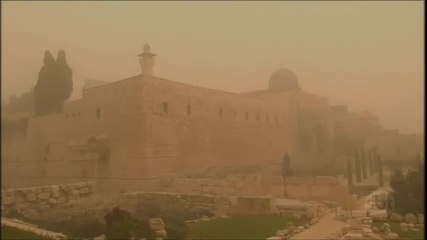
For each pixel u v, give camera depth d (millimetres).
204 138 43031
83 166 37500
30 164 34469
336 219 24250
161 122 38125
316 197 31438
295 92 53594
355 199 29391
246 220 24484
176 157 39281
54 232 20688
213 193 33812
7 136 33156
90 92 37594
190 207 30609
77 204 29797
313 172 43125
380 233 19688
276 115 53812
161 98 38562
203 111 43438
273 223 23000
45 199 29422
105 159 37812
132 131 37062
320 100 50719
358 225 20672
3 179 33406
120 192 35375
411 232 19625
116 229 18844
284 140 52281
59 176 35938
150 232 19875
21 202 28094
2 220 22703
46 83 33781
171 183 36094
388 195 26750
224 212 28188
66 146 36094
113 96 38781
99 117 38406
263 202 27000
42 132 34594
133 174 36438
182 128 40500
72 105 36125
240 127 48219
